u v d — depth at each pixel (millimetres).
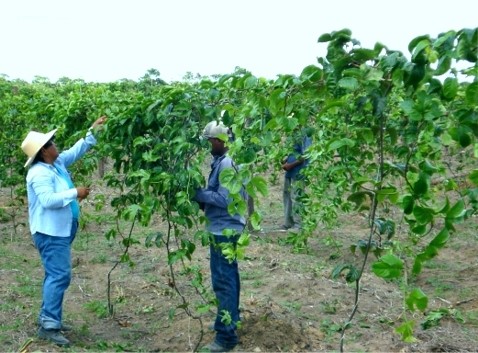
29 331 6043
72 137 6496
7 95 10625
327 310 6832
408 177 3562
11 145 9742
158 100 5059
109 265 8609
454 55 2840
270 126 3578
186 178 4941
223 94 4719
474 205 3744
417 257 3113
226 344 5547
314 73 3408
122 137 5461
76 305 7035
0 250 9117
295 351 5680
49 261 5773
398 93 4562
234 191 3816
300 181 8953
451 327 6348
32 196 5770
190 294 7363
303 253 9391
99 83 13844
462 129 2969
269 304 6594
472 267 8391
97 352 5602
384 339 5977
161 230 10438
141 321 6566
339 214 11898
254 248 9375
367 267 8695
